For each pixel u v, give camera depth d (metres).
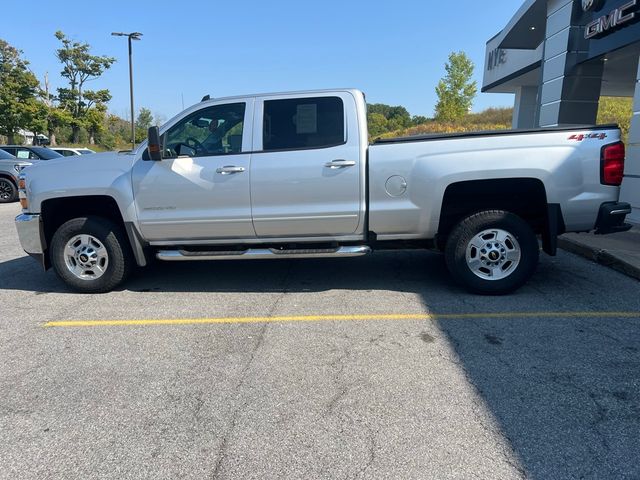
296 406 3.16
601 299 5.04
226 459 2.67
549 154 4.80
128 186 5.30
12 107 36.84
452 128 38.91
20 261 7.27
